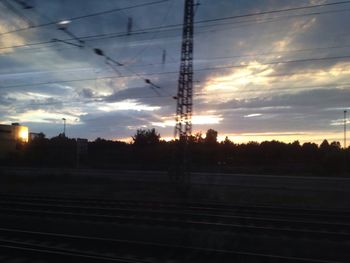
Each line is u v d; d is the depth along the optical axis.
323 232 15.47
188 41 37.12
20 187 41.84
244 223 18.59
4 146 95.06
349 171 69.62
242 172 67.19
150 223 18.02
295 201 31.33
